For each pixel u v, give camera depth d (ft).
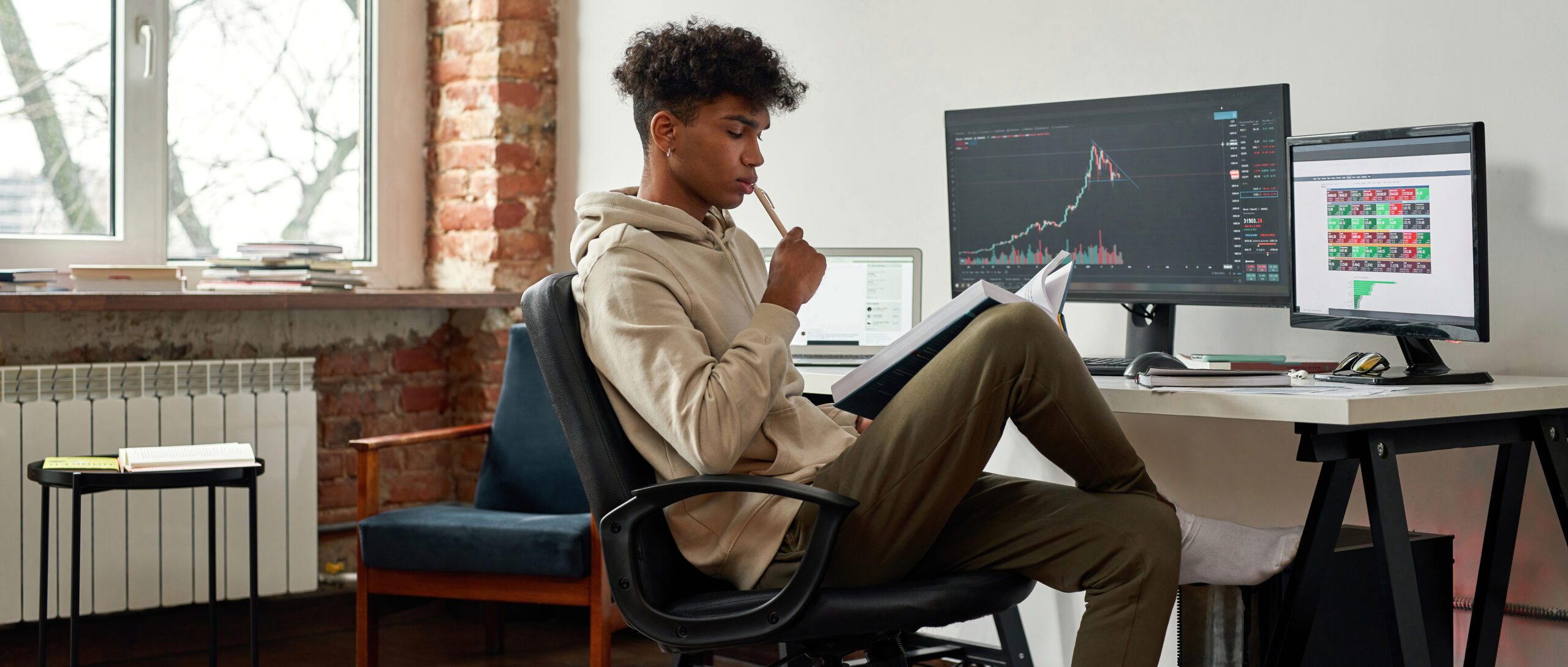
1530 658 7.23
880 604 5.18
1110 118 7.69
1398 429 5.84
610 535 5.38
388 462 12.38
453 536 8.61
